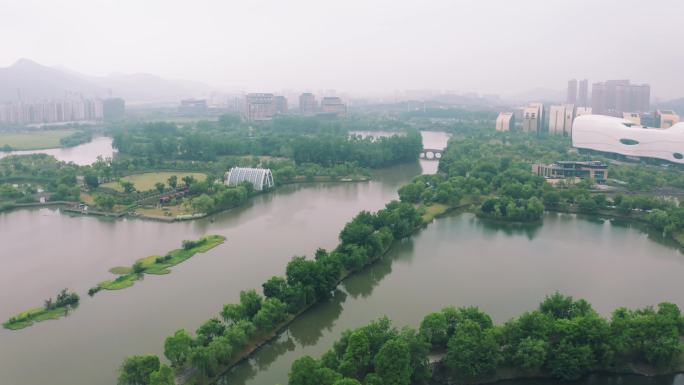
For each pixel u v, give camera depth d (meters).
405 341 171.00
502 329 183.75
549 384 175.38
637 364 181.12
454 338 176.75
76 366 187.00
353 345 169.50
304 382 153.12
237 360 186.12
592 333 178.62
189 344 179.75
